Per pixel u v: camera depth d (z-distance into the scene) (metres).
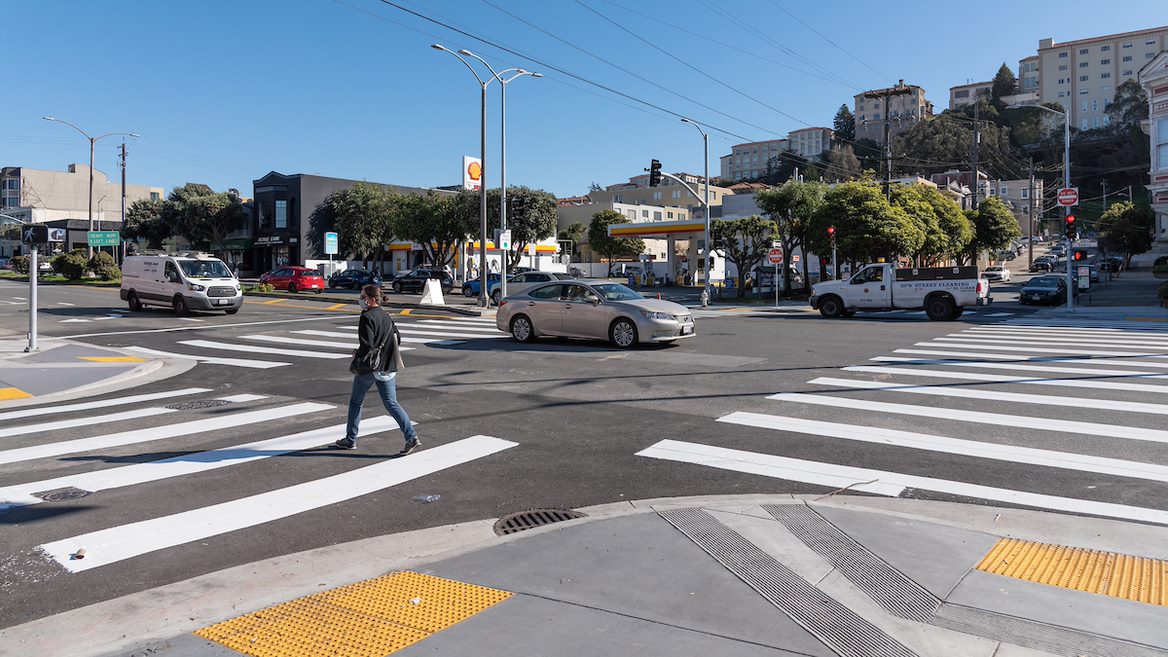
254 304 32.28
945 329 20.58
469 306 31.22
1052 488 6.20
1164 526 5.30
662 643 3.60
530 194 55.25
